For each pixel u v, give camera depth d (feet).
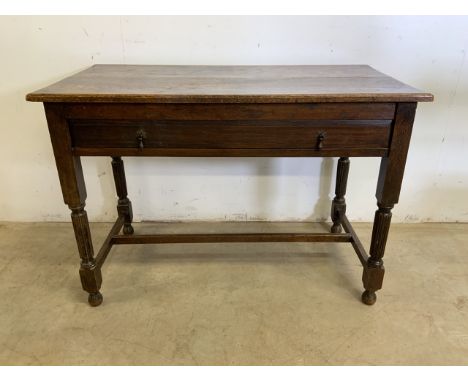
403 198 6.20
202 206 6.24
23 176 5.99
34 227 6.19
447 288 4.90
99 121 3.70
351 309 4.55
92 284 4.45
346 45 5.25
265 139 3.81
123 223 5.67
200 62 5.32
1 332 4.20
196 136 3.78
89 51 5.24
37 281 4.99
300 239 4.98
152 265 5.33
